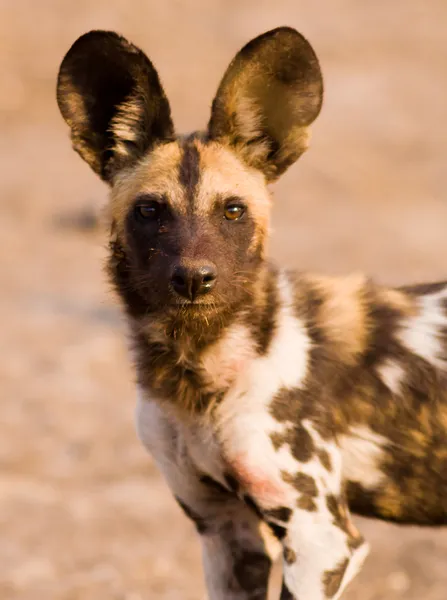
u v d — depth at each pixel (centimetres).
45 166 6769
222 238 1535
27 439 3017
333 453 1518
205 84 8444
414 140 7369
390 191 6494
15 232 5484
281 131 1605
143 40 9181
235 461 1499
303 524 1489
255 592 1628
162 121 1598
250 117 1593
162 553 2353
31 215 5809
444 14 10119
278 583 2222
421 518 1603
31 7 9369
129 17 9525
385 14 10081
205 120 7738
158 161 1578
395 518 1609
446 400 1551
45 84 8144
